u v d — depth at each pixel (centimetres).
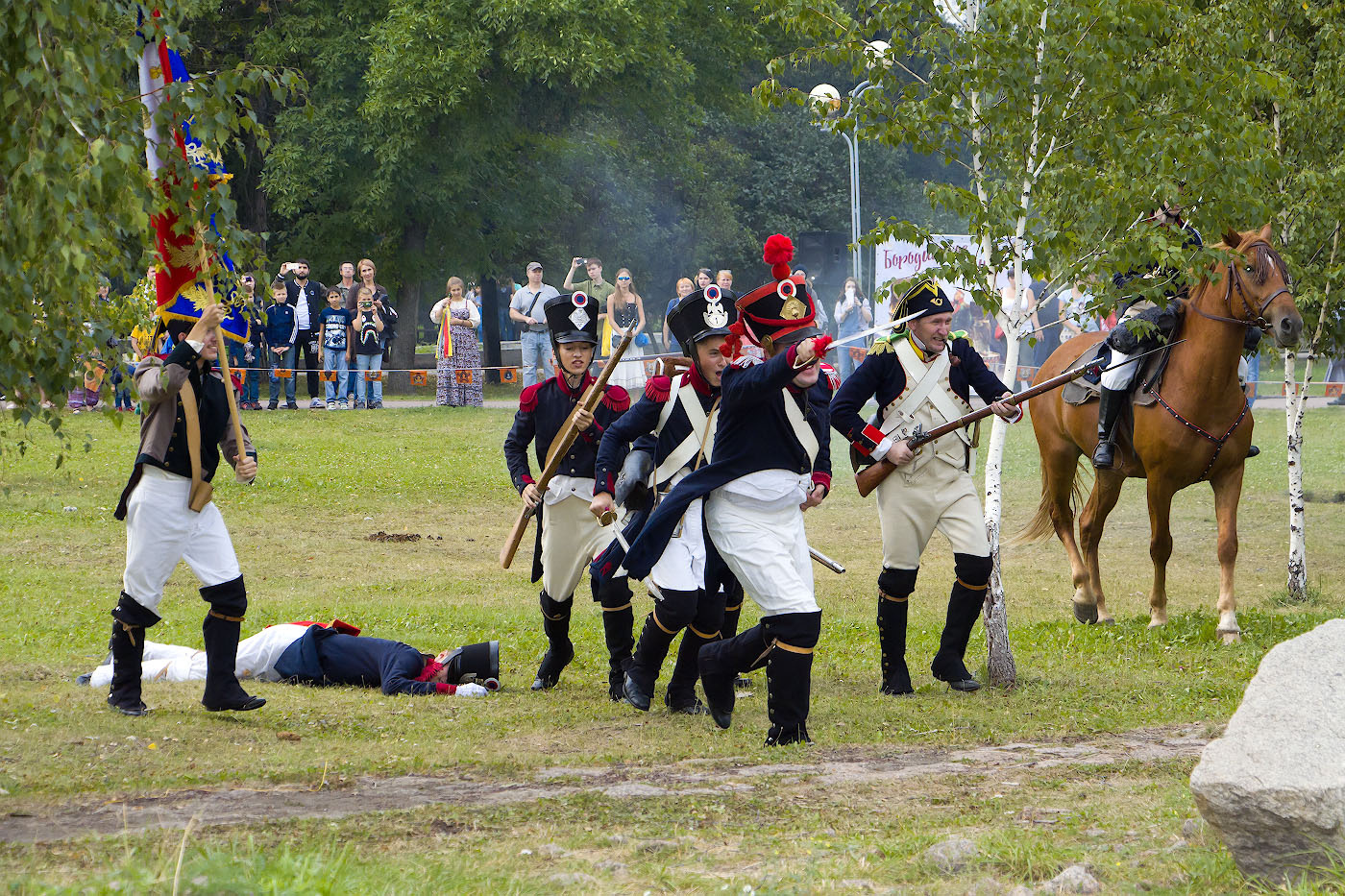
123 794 1009
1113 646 1816
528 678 1608
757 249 7769
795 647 1227
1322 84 2197
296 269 4416
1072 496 2192
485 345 6656
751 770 1138
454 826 934
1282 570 2517
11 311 903
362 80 5369
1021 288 1645
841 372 4734
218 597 1327
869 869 818
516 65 5138
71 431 3534
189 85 960
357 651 1540
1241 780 744
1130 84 1540
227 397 1299
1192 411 1856
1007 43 1535
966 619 1556
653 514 1234
